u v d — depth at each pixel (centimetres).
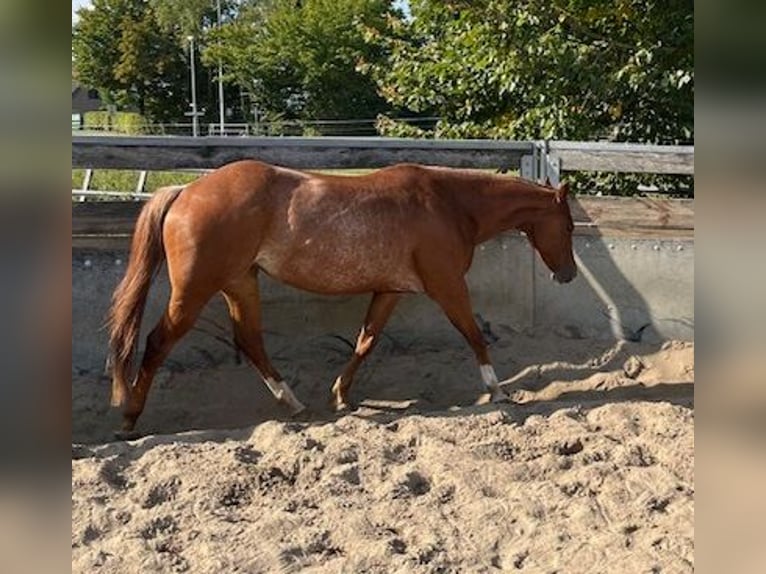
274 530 321
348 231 468
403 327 584
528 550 311
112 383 480
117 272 549
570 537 318
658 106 800
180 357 553
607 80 762
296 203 462
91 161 538
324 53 3678
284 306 569
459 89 855
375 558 300
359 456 389
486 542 317
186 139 549
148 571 292
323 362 568
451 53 845
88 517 330
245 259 456
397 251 479
